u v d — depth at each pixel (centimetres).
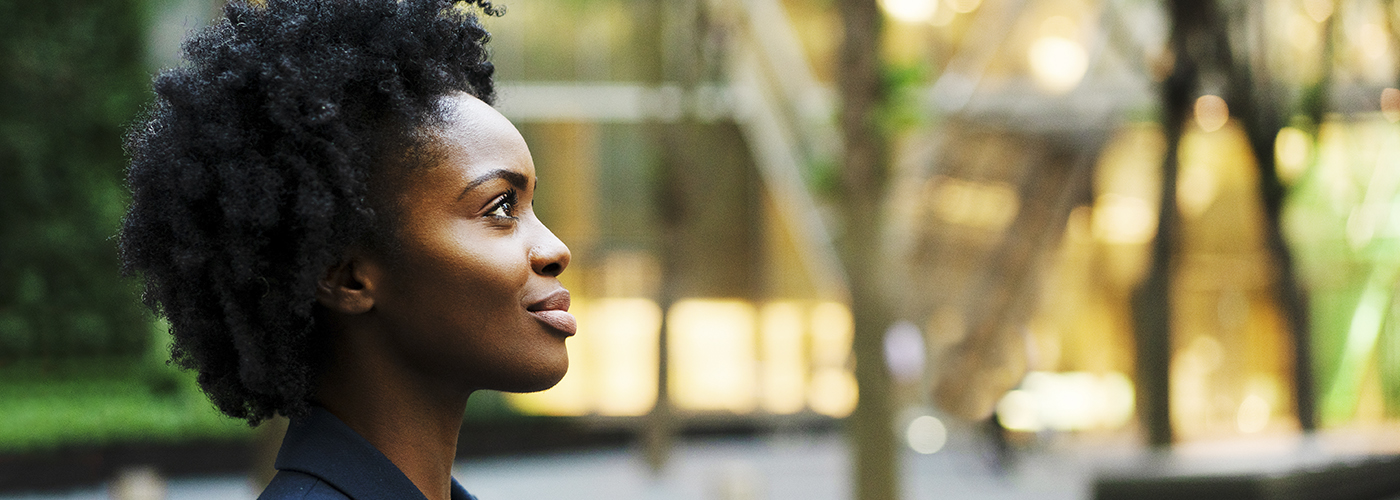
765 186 1689
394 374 83
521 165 83
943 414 1598
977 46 1498
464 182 80
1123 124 1508
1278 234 1116
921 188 1517
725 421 1669
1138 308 1161
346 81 80
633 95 1661
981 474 1359
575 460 1512
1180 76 879
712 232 1684
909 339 1397
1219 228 1620
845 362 1697
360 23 84
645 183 1680
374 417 83
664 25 1295
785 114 1645
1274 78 970
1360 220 1485
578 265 1675
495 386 83
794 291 1700
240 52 81
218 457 1330
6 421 1275
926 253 1574
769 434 1673
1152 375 901
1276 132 994
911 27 1481
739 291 1697
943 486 1296
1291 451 464
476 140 82
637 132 1678
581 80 1659
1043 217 1588
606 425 1622
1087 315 1619
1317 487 423
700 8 1234
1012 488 1279
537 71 1650
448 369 82
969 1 1500
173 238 83
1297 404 1145
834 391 1698
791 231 1689
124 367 1577
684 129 1291
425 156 79
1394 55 1054
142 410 1349
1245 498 419
